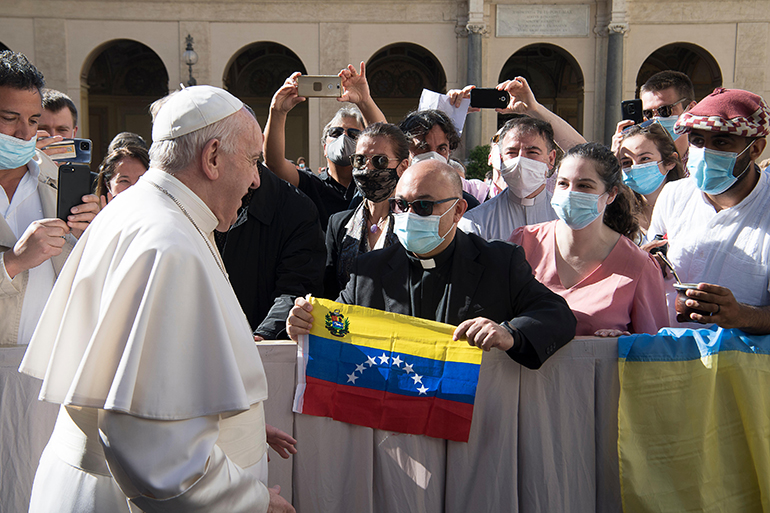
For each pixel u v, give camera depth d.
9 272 2.26
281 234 3.12
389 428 2.28
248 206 3.08
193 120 1.61
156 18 22.77
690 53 26.20
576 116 28.42
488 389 2.30
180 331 1.43
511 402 2.30
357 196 3.78
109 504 1.51
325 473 2.31
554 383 2.34
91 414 1.55
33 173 2.65
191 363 1.44
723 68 22.56
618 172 2.74
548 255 2.87
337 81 3.83
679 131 2.74
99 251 1.53
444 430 2.25
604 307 2.62
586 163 2.66
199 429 1.41
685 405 2.31
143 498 1.38
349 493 2.31
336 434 2.32
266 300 3.12
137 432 1.35
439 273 2.39
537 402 2.32
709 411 2.31
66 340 1.50
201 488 1.37
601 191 2.65
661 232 3.17
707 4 22.52
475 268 2.36
